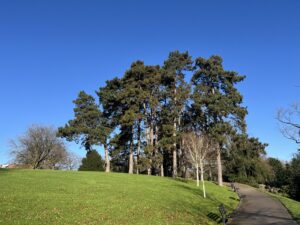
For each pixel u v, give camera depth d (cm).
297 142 2980
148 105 6000
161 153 5762
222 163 6581
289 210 2994
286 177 6088
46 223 1585
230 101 5306
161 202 2570
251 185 6619
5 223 1498
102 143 6203
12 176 3064
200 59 5619
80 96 6494
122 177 3950
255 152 6956
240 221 2469
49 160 8375
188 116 5819
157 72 6075
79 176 3559
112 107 6269
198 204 2986
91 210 1967
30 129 8312
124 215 1983
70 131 6181
